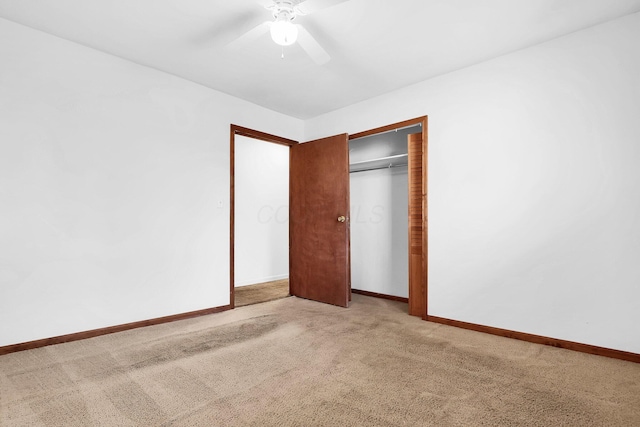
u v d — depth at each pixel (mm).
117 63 2719
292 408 1544
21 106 2266
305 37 2289
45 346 2328
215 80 3172
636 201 2117
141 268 2824
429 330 2768
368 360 2111
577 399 1638
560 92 2412
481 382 1812
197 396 1653
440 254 3000
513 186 2609
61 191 2422
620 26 2188
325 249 3789
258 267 5207
